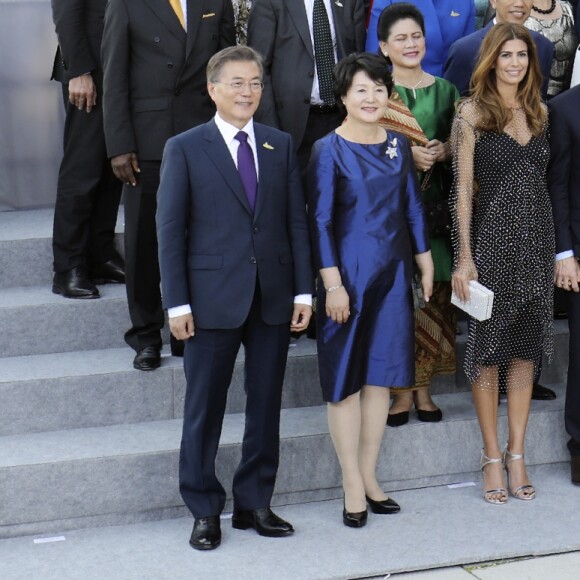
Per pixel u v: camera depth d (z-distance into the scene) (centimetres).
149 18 1504
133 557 1340
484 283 1452
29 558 1340
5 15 1905
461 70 1602
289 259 1345
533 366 1504
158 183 1528
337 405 1396
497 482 1500
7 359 1597
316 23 1622
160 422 1548
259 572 1302
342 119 1652
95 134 1664
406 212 1406
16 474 1386
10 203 1947
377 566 1322
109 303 1650
